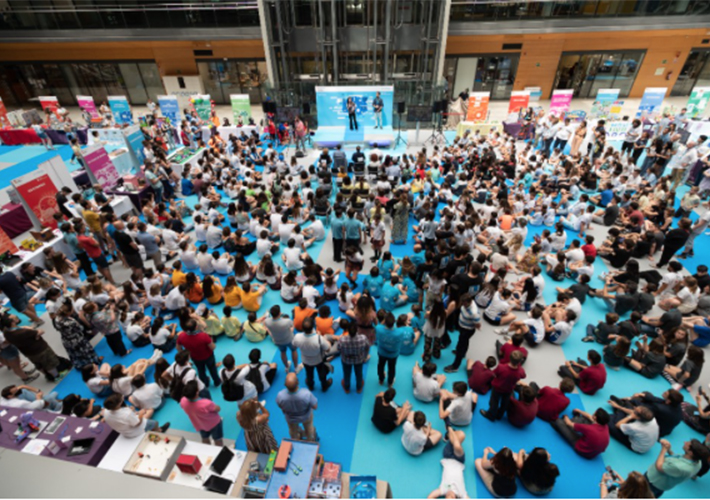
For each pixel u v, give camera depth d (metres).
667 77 23.48
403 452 5.31
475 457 5.24
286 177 13.95
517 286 8.20
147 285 7.86
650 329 7.12
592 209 11.02
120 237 8.44
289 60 19.75
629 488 3.89
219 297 8.00
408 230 10.91
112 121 20.45
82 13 21.20
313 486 4.11
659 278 8.20
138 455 4.41
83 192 11.27
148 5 20.95
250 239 10.41
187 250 8.83
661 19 20.77
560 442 5.39
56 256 8.18
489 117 21.75
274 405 5.97
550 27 21.28
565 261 8.89
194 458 4.24
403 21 18.80
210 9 20.98
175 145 18.73
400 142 18.38
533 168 12.39
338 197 10.46
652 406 5.32
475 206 12.03
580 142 15.35
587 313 7.82
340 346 5.58
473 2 20.72
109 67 24.47
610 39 22.27
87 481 1.21
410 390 6.20
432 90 19.50
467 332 6.04
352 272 8.42
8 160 17.22
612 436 5.47
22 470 1.23
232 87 25.12
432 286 6.46
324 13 18.52
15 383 6.51
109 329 6.48
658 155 12.95
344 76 20.19
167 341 6.86
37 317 7.88
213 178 13.45
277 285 8.41
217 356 6.84
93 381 5.96
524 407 5.34
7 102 25.67
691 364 6.00
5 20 21.27
